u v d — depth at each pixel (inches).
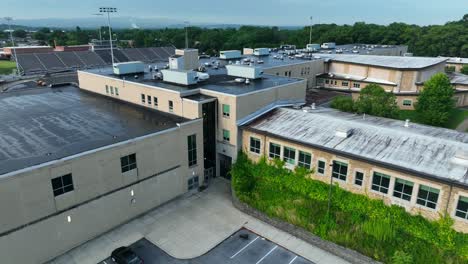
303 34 6530.5
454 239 1109.7
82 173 1211.2
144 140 1384.1
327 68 3427.7
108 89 2138.3
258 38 7135.8
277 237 1323.8
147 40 7691.9
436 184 1125.1
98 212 1294.3
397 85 2950.3
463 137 1499.8
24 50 5364.2
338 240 1210.0
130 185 1382.9
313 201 1396.4
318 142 1419.8
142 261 1149.7
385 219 1220.5
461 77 3376.0
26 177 1064.2
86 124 1578.5
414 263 1083.9
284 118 1674.5
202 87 1824.6
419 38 5595.5
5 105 1924.2
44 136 1413.6
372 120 1779.0
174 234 1334.9
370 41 5753.0
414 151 1273.4
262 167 1605.6
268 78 2140.7
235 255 1222.3
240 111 1644.9
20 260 1103.6
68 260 1185.4
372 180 1282.0
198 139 1622.8
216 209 1508.4
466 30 5423.2
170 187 1552.7
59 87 2468.0
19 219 1075.3
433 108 2480.3
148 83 1918.1
